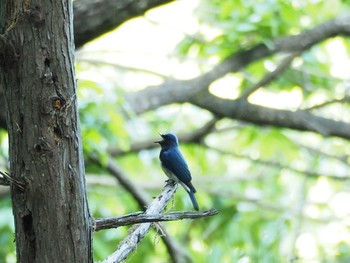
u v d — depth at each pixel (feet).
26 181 16.85
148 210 20.99
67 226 17.01
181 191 55.42
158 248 53.67
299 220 56.29
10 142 17.10
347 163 61.82
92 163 47.52
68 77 16.89
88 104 40.93
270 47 47.29
